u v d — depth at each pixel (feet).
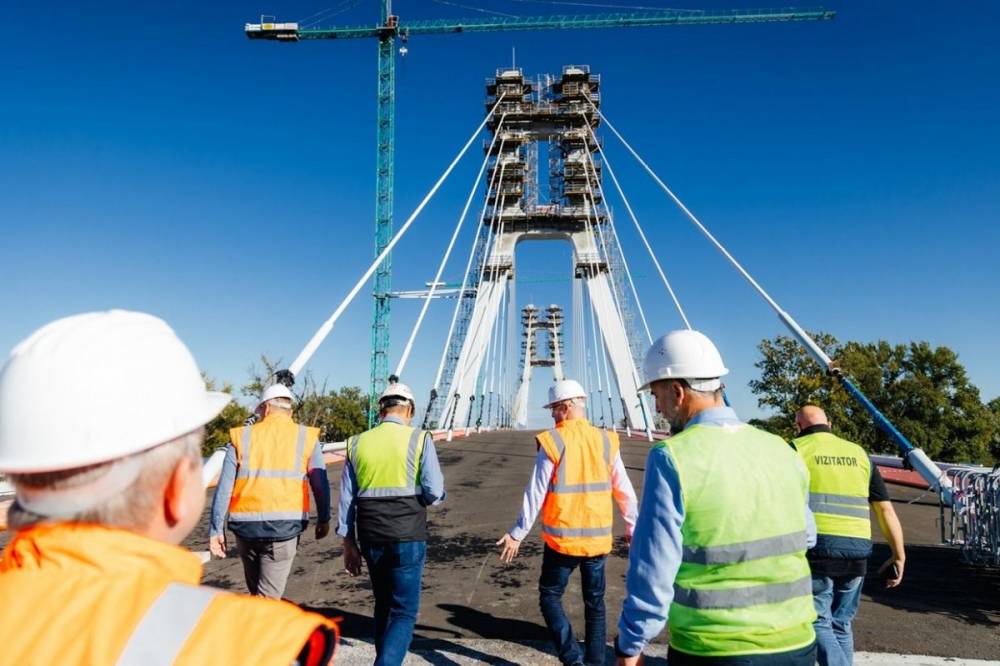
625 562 25.03
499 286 152.46
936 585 21.77
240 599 3.03
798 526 7.06
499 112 154.20
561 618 13.56
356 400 185.78
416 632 16.94
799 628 6.71
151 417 3.21
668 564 6.60
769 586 6.66
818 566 12.13
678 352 7.80
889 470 56.18
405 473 13.35
